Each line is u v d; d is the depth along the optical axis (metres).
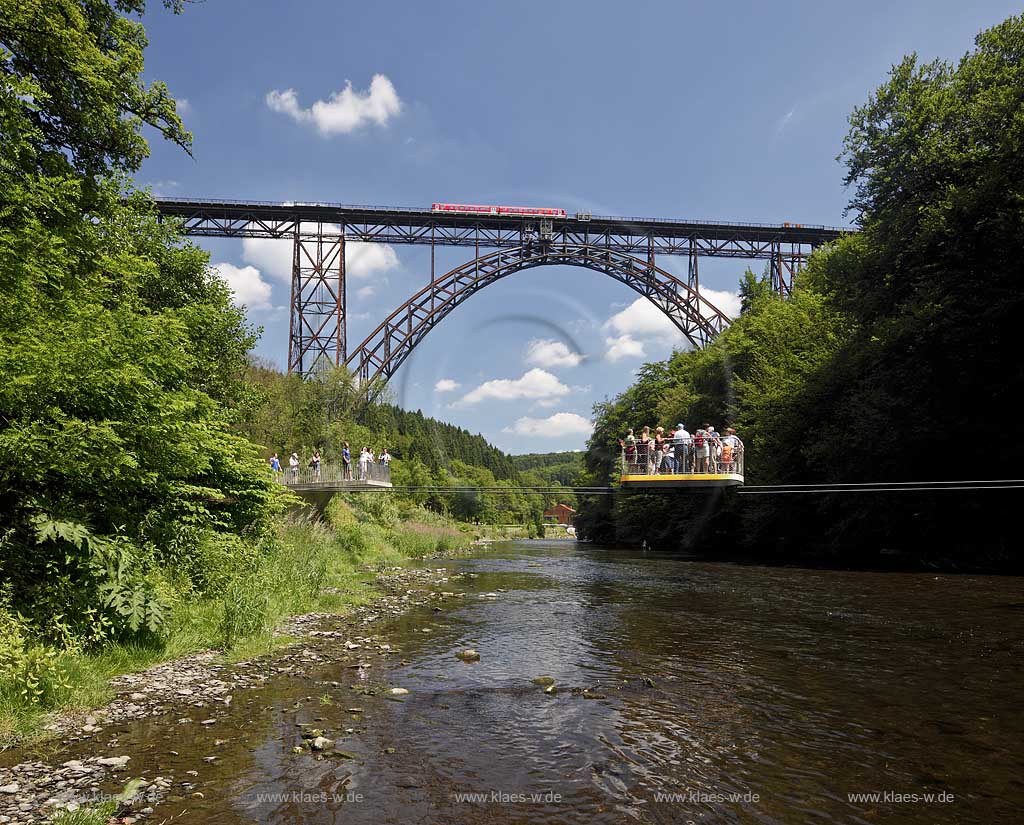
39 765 4.73
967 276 19.22
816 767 4.77
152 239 19.36
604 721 5.88
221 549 11.53
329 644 9.34
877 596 13.58
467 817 4.02
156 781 4.49
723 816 4.03
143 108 14.57
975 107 19.92
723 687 6.93
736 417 34.12
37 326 7.44
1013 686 6.75
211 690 6.84
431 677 7.49
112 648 7.35
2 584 6.70
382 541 29.58
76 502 7.99
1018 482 17.92
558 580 18.72
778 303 37.91
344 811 4.08
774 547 29.69
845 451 23.06
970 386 19.34
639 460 20.19
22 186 9.88
